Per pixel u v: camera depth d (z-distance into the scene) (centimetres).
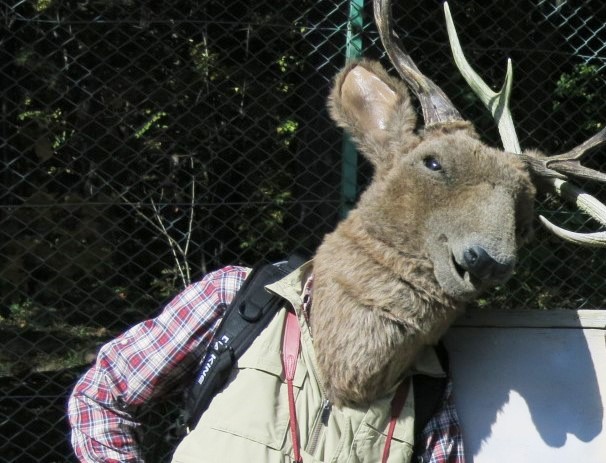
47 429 405
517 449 260
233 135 437
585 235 231
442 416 244
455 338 264
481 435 259
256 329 240
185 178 438
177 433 262
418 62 430
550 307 436
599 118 463
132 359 245
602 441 262
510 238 217
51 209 429
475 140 233
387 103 252
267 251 432
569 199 241
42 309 424
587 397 263
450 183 223
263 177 432
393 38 261
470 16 441
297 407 232
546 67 449
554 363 264
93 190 435
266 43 430
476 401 261
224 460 227
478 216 218
